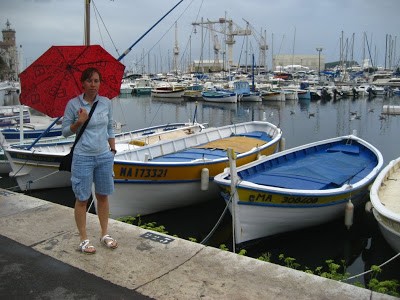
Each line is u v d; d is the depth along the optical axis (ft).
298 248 30.63
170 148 43.32
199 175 35.27
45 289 12.66
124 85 233.96
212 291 12.59
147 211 34.99
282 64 409.08
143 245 15.64
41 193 43.39
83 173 14.02
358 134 94.89
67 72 29.43
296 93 181.06
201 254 14.96
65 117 14.11
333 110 148.05
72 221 17.97
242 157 38.29
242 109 153.38
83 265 14.11
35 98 30.30
